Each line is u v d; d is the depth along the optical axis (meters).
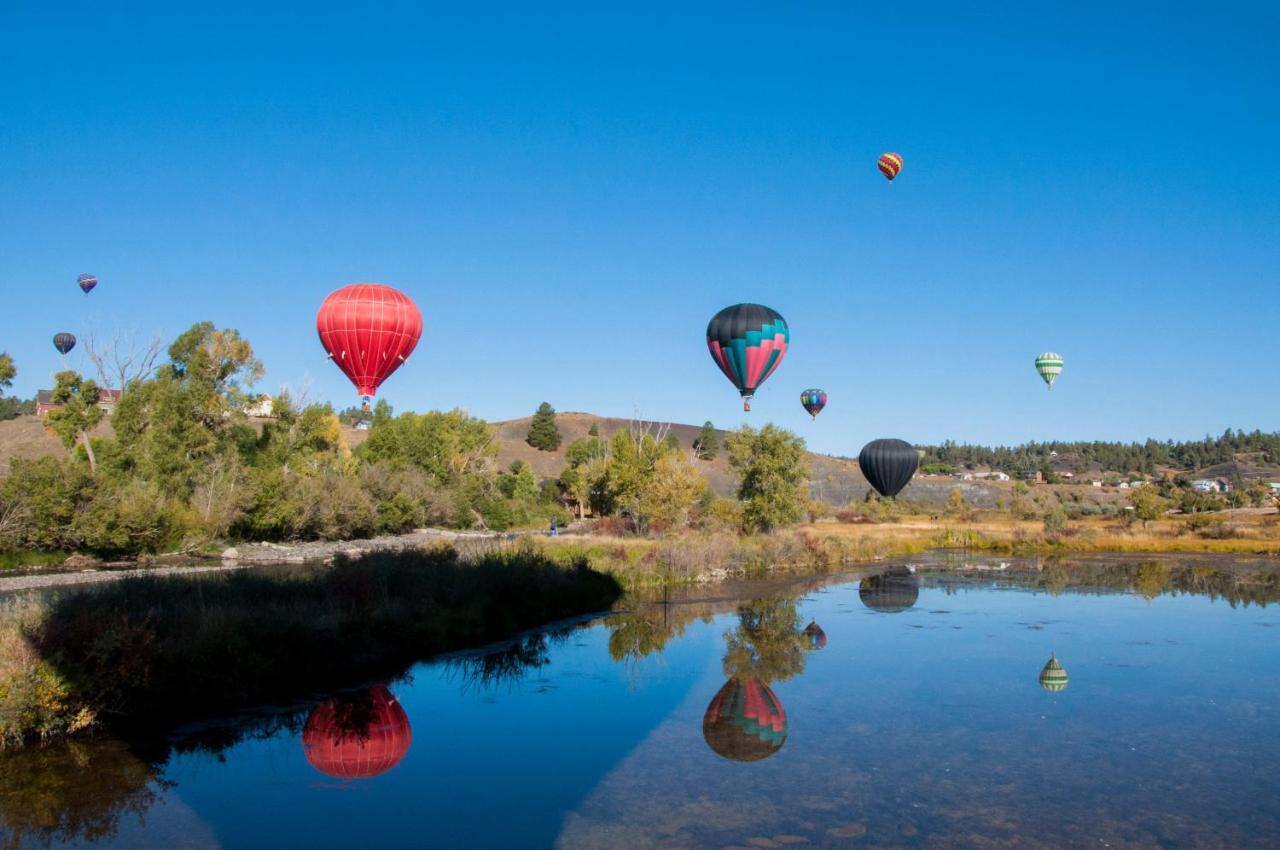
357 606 19.44
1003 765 12.02
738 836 9.43
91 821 9.89
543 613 24.69
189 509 44.38
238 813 10.14
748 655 19.92
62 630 13.47
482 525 65.19
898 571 39.47
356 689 16.16
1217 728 13.99
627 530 48.59
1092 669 18.61
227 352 54.56
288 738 13.16
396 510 57.66
